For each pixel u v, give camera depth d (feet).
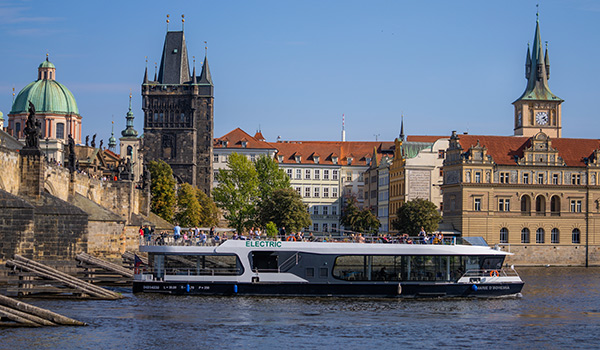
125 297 288.30
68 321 228.43
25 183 334.85
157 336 218.38
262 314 256.52
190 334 222.28
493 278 306.35
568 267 652.07
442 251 303.07
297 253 299.17
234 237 312.71
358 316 257.34
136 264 302.25
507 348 217.56
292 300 289.33
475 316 264.52
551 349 217.56
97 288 283.59
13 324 223.71
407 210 654.53
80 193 432.25
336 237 318.45
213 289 297.33
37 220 332.60
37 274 281.13
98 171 632.38
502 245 642.63
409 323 247.50
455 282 303.27
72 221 334.24
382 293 299.79
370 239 320.91
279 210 649.61
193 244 303.68
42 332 217.36
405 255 301.43
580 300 329.31
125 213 484.33
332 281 298.56
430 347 215.31
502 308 284.20
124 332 221.87
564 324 255.50
